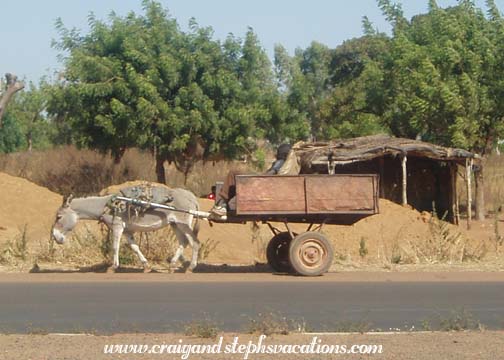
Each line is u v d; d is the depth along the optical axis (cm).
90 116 3303
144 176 3619
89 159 3594
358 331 1125
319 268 1717
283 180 1664
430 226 2242
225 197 1716
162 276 1717
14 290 1523
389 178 3353
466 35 3394
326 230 2408
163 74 3281
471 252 2150
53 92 3316
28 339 1068
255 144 3600
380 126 3688
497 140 3450
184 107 3294
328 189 1670
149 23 3416
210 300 1417
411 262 2019
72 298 1437
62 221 1716
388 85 3609
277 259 1814
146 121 3222
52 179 3528
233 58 3441
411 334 1112
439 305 1380
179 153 3397
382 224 2491
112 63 3266
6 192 2612
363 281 1658
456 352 985
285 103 3575
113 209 1727
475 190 3591
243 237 2331
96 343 1040
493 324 1213
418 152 3058
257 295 1472
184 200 1753
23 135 5325
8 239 2153
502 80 3228
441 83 3222
